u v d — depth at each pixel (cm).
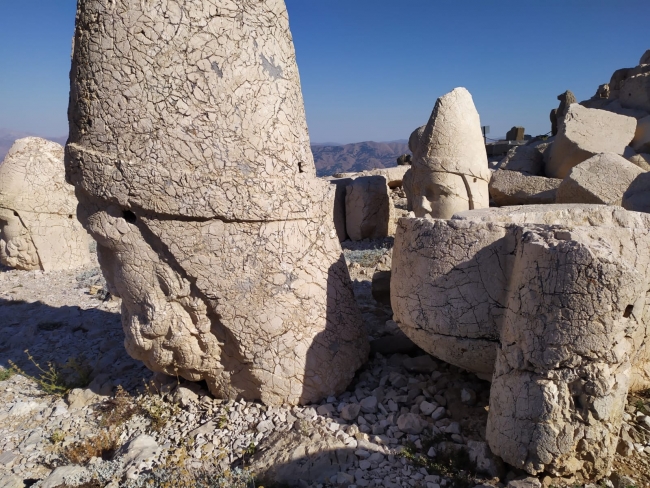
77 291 693
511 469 253
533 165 956
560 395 230
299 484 254
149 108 279
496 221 291
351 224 957
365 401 315
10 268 835
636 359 303
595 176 709
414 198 704
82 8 287
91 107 286
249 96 293
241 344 310
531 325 237
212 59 282
